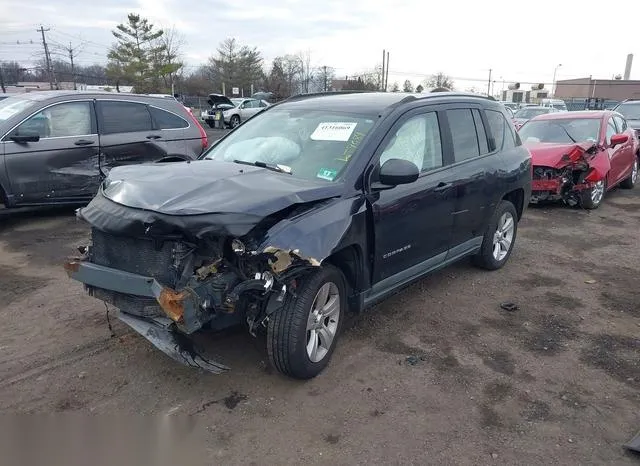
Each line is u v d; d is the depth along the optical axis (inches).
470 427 128.3
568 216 361.1
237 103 1256.2
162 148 329.1
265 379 145.6
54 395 136.1
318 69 2568.9
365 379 147.9
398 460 116.3
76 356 154.9
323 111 181.5
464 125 206.5
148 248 130.9
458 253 208.7
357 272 155.6
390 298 206.5
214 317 126.9
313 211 138.0
